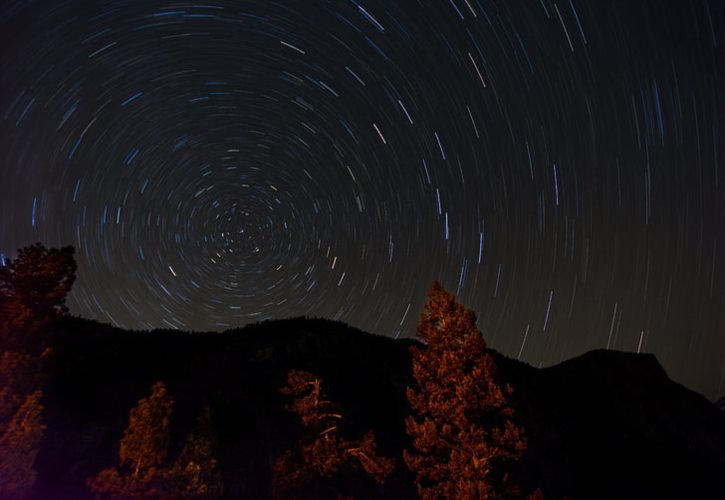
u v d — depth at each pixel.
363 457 16.61
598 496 29.67
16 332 13.82
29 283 14.80
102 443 20.97
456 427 13.62
